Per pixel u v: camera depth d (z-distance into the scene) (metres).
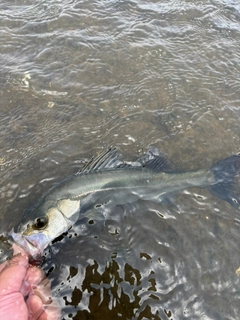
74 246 0.50
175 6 1.08
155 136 0.68
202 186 0.58
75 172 0.59
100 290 0.46
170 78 0.82
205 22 1.02
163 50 0.91
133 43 0.93
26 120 0.70
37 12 1.02
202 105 0.75
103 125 0.69
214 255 0.50
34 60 0.86
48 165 0.60
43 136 0.66
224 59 0.89
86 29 0.97
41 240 0.48
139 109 0.74
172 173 0.59
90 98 0.76
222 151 0.65
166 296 0.46
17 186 0.57
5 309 0.39
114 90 0.78
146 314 0.44
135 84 0.80
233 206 0.55
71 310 0.44
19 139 0.66
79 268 0.48
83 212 0.53
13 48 0.89
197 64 0.87
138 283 0.47
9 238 0.50
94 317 0.43
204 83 0.82
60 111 0.73
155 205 0.55
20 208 0.54
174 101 0.76
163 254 0.50
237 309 0.45
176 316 0.44
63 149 0.64
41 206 0.50
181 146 0.66
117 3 1.08
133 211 0.54
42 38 0.93
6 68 0.83
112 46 0.91
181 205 0.55
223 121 0.72
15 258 0.45
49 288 0.45
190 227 0.53
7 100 0.74
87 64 0.85
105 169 0.57
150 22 1.01
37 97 0.76
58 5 1.05
